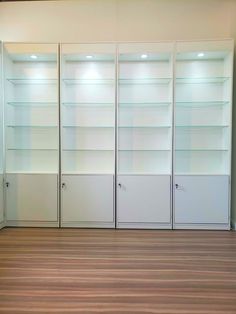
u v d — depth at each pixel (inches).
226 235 149.6
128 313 79.7
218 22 167.0
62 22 172.1
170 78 161.6
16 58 168.1
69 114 171.9
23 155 174.6
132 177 159.0
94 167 172.9
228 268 108.9
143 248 130.0
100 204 160.9
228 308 82.4
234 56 162.1
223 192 157.5
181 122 167.9
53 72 171.3
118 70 161.5
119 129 168.2
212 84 167.3
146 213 159.5
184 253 124.1
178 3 168.6
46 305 83.6
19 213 162.9
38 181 162.1
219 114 167.8
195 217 158.4
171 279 99.7
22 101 172.6
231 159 158.6
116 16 170.4
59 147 161.6
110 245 133.9
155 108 170.1
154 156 171.2
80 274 103.3
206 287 94.2
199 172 165.3
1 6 173.5
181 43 155.3
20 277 101.0
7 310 81.0
